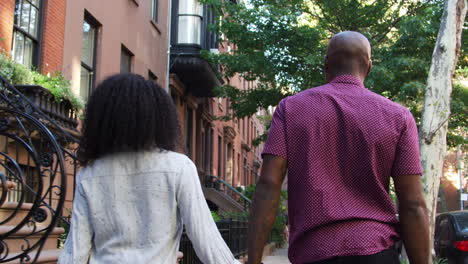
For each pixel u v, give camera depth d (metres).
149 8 16.38
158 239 1.95
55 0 10.06
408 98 15.50
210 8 19.09
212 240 2.00
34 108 5.72
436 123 7.52
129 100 2.02
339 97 2.22
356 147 2.13
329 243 2.02
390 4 16.72
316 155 2.14
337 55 2.37
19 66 7.84
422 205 2.08
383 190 2.10
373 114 2.16
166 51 18.31
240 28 16.58
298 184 2.16
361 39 2.38
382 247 2.01
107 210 1.95
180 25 18.97
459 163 40.38
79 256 1.94
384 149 2.11
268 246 16.22
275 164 2.20
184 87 19.91
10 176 7.74
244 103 18.53
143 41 15.75
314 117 2.19
